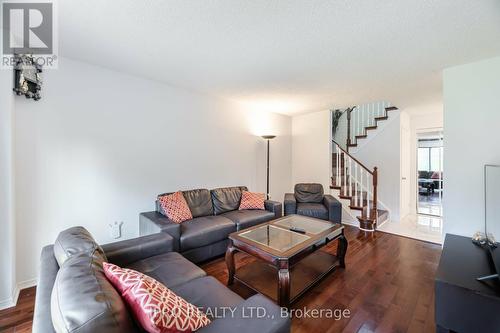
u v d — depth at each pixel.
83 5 1.61
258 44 2.15
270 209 3.65
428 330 1.67
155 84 3.15
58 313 0.77
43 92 2.31
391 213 4.85
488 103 2.47
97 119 2.66
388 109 4.89
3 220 1.89
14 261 2.00
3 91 1.88
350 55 2.37
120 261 1.76
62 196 2.44
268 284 2.16
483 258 2.05
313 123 5.05
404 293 2.12
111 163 2.78
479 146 2.52
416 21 1.79
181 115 3.43
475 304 1.53
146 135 3.07
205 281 1.54
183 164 3.47
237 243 2.20
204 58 2.45
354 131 5.54
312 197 4.41
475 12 1.67
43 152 2.32
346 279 2.36
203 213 3.26
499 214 2.38
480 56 2.39
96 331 0.74
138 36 2.02
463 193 2.62
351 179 4.84
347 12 1.68
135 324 0.98
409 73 2.83
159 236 2.05
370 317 1.80
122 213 2.88
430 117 5.15
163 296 0.99
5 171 1.89
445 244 2.38
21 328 1.68
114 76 2.79
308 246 2.06
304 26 1.86
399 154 4.75
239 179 4.29
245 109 4.36
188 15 1.73
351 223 4.49
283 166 5.24
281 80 3.09
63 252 1.29
